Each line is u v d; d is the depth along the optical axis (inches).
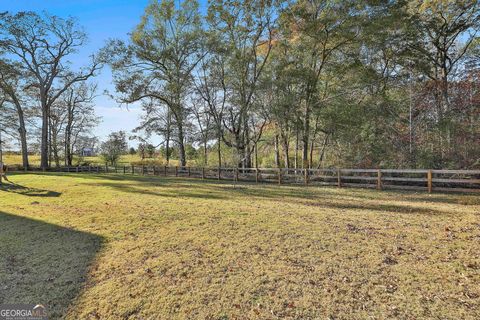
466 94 585.9
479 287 151.9
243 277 171.3
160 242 232.1
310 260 191.2
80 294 159.0
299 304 143.3
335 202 391.9
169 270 183.2
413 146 600.7
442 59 796.0
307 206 362.9
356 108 700.7
